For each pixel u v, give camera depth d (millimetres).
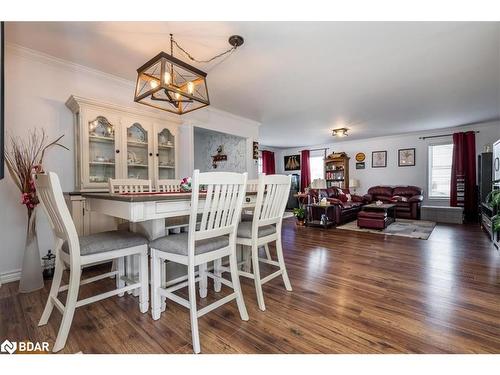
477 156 5559
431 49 2432
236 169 5168
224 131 4555
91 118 2621
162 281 1724
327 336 1431
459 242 3627
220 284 2068
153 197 1486
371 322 1571
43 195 1475
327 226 4898
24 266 2041
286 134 6594
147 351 1308
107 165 2857
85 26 2045
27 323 1563
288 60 2637
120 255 1555
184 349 1324
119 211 1530
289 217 6535
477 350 1298
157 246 1556
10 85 2322
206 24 2025
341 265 2674
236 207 1600
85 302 1431
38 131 2486
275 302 1848
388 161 6941
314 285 2152
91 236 1629
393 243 3613
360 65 2764
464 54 2527
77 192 2451
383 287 2096
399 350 1303
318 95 3688
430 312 1685
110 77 2992
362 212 4898
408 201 5879
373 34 2182
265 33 2156
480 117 4934
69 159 2691
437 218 5508
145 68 2008
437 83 3275
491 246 3389
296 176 8750
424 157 6391
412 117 4918
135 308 1749
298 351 1306
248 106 4219
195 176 1308
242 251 2412
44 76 2531
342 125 5598
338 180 7570
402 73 2971
